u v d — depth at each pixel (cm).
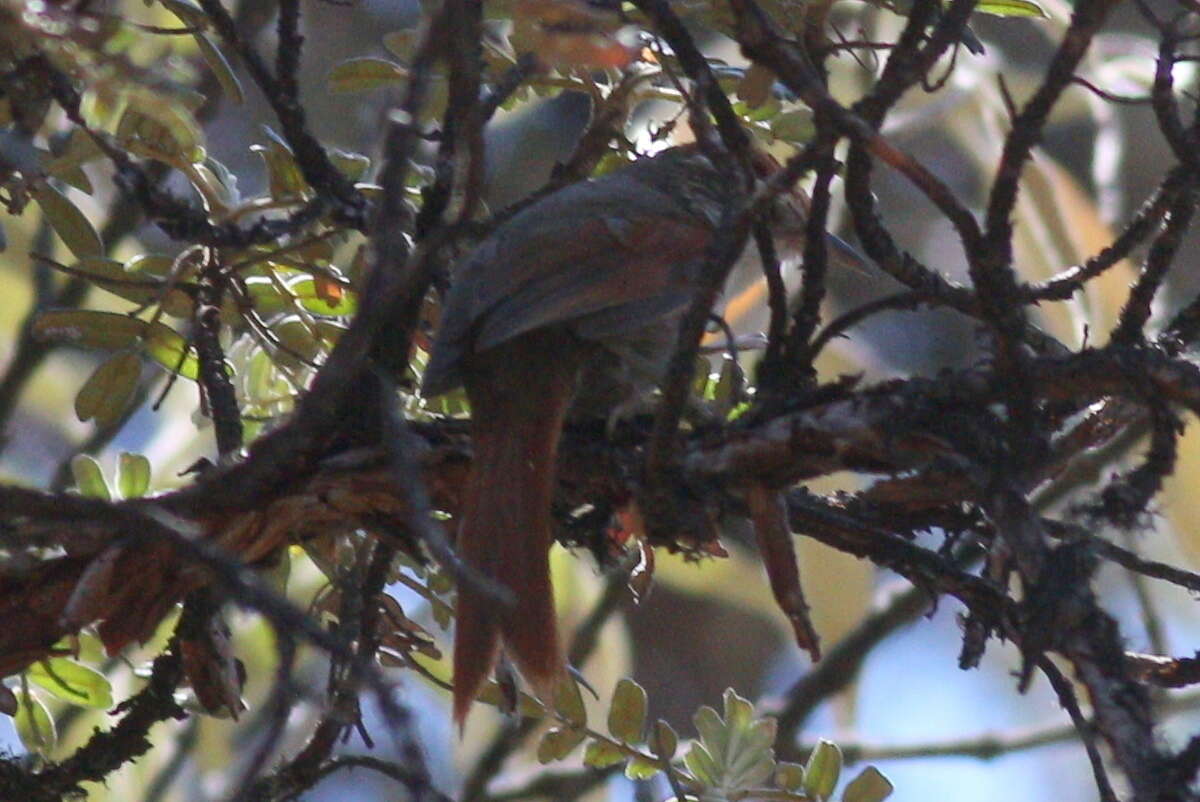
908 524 752
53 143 878
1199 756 570
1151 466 652
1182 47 1094
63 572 732
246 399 903
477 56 636
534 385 804
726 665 1859
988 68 1383
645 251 879
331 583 833
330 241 886
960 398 670
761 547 698
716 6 832
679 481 707
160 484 1084
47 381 1467
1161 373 652
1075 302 1147
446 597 889
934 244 1830
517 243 869
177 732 1174
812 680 1329
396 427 575
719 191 962
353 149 1658
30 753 852
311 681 932
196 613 769
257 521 723
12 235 1359
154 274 883
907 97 1412
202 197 891
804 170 641
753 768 832
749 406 751
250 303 851
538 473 780
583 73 891
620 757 848
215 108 1127
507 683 820
